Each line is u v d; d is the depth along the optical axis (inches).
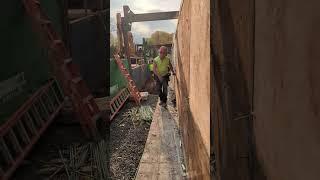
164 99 369.4
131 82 493.7
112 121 362.0
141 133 312.5
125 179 206.5
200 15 96.0
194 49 119.4
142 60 832.3
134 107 443.2
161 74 367.2
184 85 192.9
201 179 93.6
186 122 171.3
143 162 198.4
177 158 202.8
